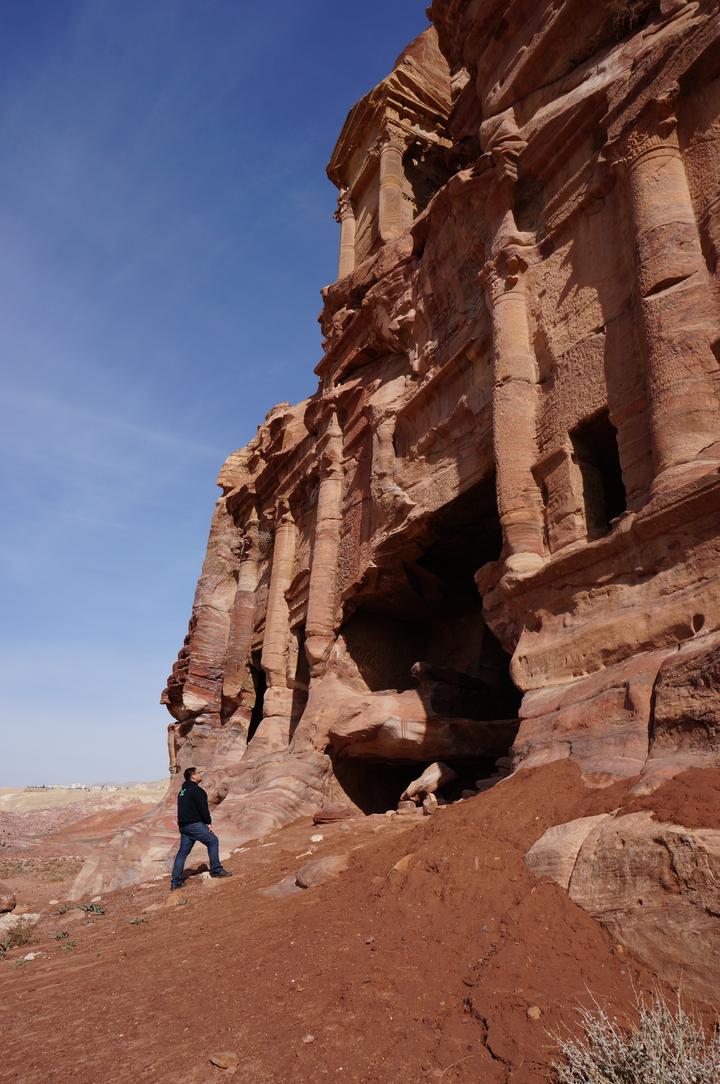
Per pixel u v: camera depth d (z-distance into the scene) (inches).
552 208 510.3
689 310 351.9
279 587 1016.2
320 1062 157.8
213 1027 183.2
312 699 773.9
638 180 401.4
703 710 234.8
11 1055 183.0
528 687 378.0
